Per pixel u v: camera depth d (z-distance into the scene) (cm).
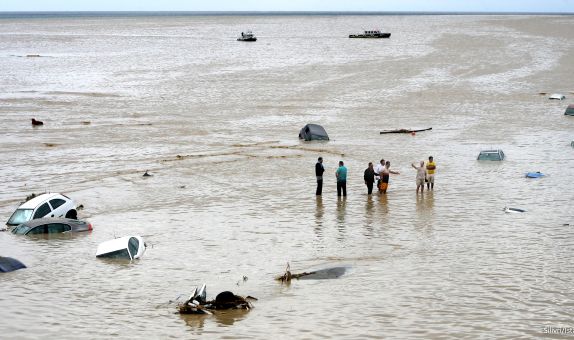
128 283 2011
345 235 2503
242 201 3052
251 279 2039
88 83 8050
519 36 16875
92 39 18862
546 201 2969
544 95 6812
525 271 2059
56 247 2388
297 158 4012
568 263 2130
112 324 1694
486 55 11462
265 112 5866
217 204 3002
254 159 3984
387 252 2288
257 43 16712
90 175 3575
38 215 2662
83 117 5606
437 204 2961
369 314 1736
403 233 2519
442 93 6969
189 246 2389
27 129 5025
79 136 4747
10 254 2298
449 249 2306
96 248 2370
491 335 1588
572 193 3106
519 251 2266
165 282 2017
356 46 14775
